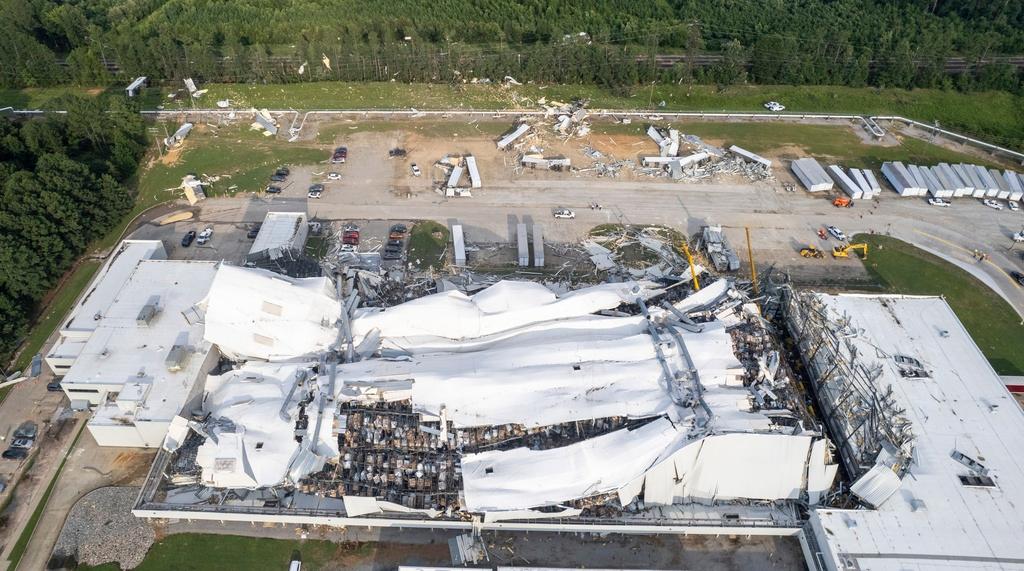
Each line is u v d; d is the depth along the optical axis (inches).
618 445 2603.3
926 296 3358.8
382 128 5108.3
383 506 2486.5
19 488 2709.2
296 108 5310.0
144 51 5369.1
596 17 6373.0
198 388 2869.1
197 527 2591.0
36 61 5369.1
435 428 2694.4
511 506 2466.8
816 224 4274.1
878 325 3196.4
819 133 5251.0
